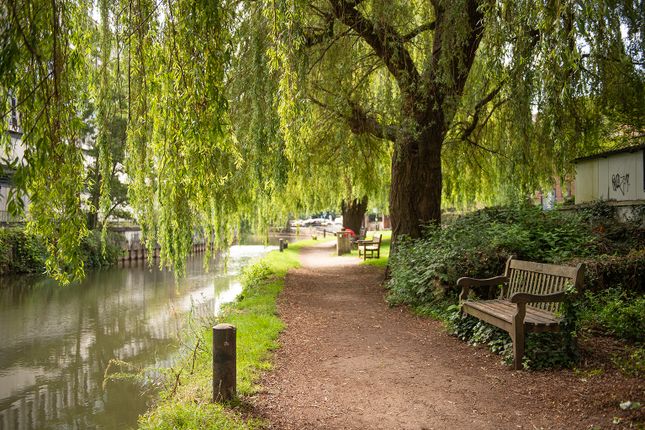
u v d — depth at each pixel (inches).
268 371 232.7
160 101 202.8
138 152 312.0
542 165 428.8
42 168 153.0
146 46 213.2
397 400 192.7
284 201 708.0
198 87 183.0
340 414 179.3
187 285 828.6
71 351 433.7
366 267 753.0
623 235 385.4
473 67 502.6
